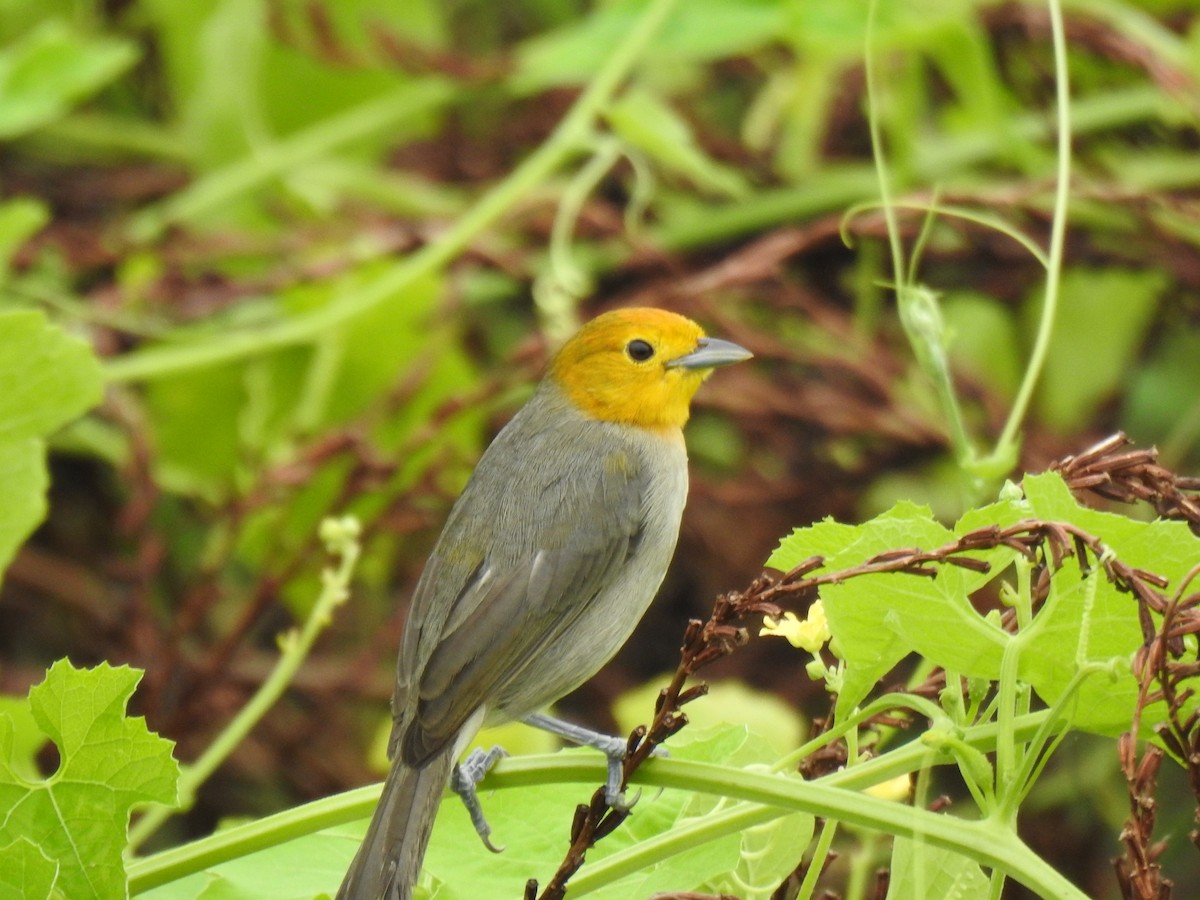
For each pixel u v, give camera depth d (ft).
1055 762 37.65
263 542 38.63
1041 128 40.34
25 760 25.80
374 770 39.34
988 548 17.83
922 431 39.14
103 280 42.98
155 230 40.88
